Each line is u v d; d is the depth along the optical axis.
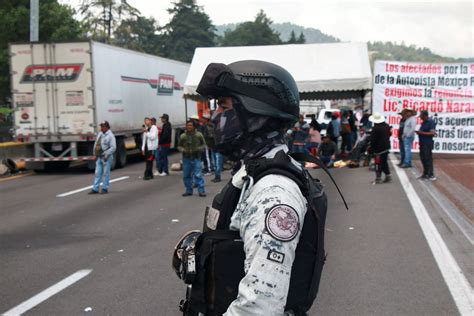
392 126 18.55
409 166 16.25
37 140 16.75
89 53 16.42
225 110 1.89
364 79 17.45
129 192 12.70
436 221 8.52
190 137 11.76
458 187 12.20
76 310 4.89
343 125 20.77
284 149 1.86
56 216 9.68
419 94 18.31
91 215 9.70
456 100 18.12
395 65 18.33
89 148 17.11
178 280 5.68
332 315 4.64
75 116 16.62
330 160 17.27
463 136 18.20
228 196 1.77
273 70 1.84
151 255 6.74
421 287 5.32
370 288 5.31
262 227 1.58
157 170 16.92
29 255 6.89
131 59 19.41
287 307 1.74
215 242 1.74
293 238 1.59
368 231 7.82
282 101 1.83
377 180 13.08
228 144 1.88
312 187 1.85
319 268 1.78
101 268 6.20
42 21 27.73
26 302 5.12
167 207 10.45
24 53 16.62
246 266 1.62
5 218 9.59
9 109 27.78
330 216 9.02
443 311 4.70
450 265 6.05
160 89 22.38
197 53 19.09
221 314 1.73
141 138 21.14
